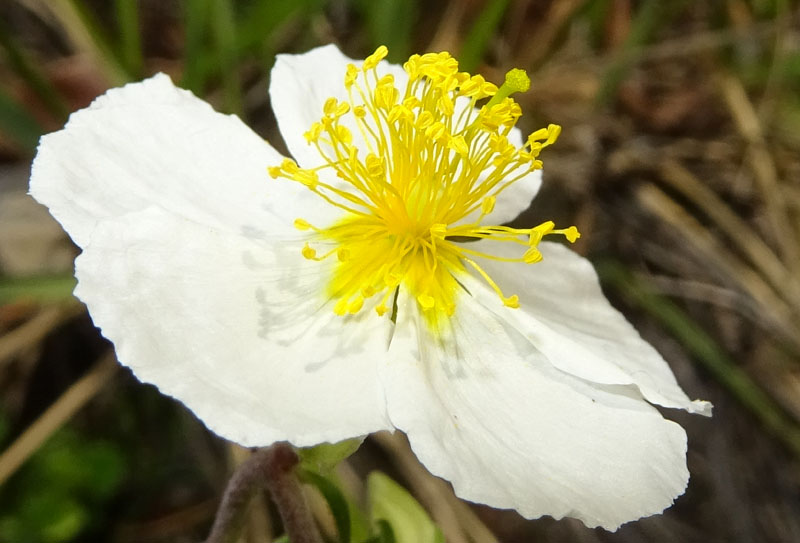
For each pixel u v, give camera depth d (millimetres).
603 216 99
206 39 86
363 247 54
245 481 55
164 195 52
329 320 51
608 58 103
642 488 48
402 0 83
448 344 52
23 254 85
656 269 98
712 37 104
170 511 84
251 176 55
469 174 54
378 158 53
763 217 100
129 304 48
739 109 103
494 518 87
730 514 90
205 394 46
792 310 95
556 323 55
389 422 47
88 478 79
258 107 96
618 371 51
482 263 56
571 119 102
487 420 50
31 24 99
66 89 94
